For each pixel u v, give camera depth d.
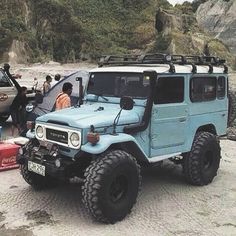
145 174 5.74
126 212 4.20
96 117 4.24
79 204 4.57
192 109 5.07
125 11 71.50
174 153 4.89
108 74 4.92
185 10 73.12
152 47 63.88
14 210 4.39
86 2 71.88
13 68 41.59
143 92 4.58
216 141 5.32
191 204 4.69
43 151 4.37
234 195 5.00
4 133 8.26
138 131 4.45
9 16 54.44
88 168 4.01
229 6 116.31
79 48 57.31
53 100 6.59
